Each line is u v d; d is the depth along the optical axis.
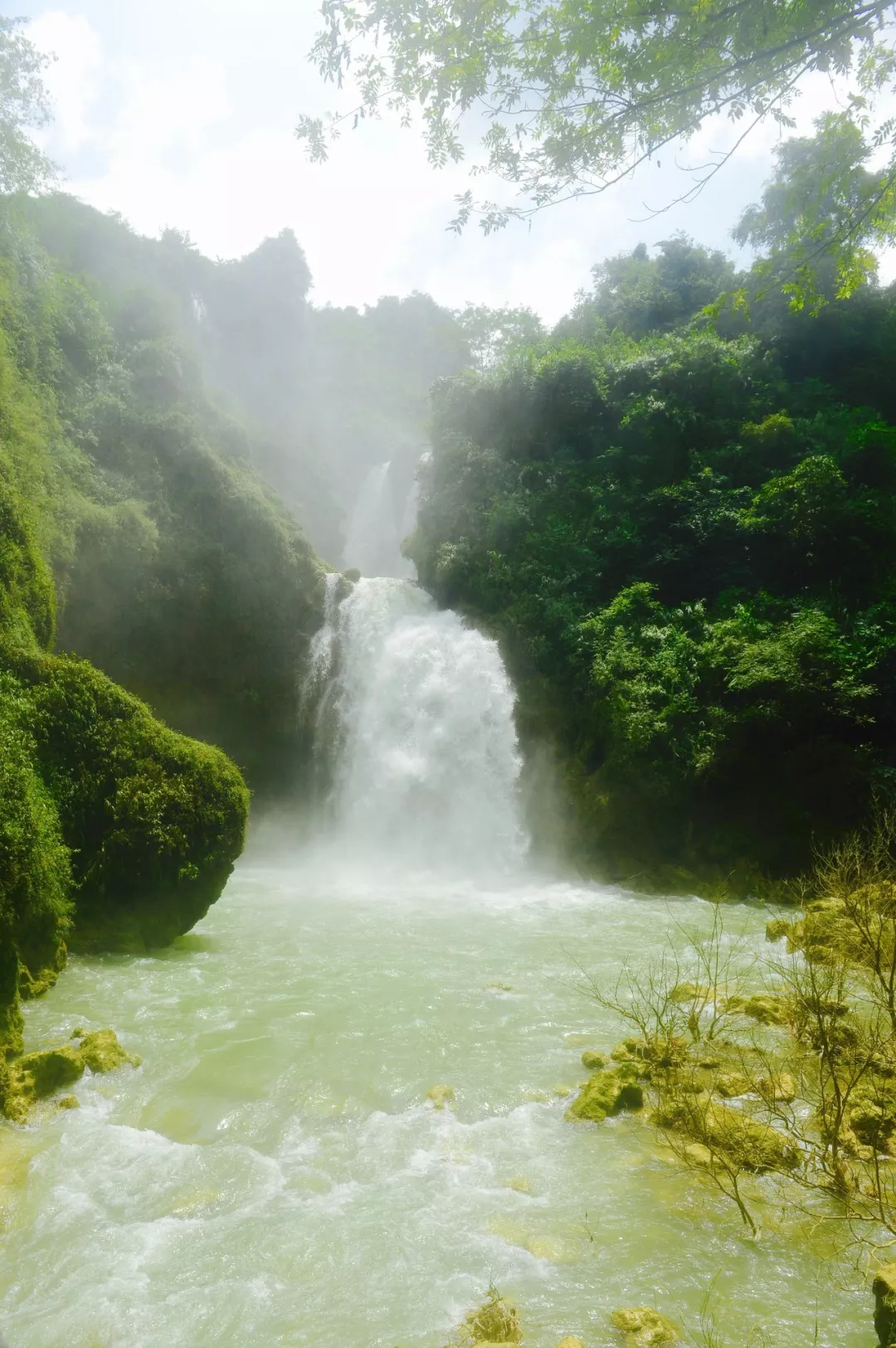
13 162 21.97
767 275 7.20
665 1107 6.66
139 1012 9.13
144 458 22.38
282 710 22.81
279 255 41.97
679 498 24.09
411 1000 9.70
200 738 22.05
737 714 18.11
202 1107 6.97
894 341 30.91
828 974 7.57
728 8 5.13
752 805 18.33
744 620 20.00
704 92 5.53
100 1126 6.59
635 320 34.88
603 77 5.57
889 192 6.36
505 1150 6.30
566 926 14.05
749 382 28.08
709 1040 7.95
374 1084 7.42
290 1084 7.36
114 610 20.14
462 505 25.70
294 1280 4.81
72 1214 5.45
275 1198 5.68
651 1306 4.53
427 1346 4.25
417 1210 5.50
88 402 22.31
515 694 21.22
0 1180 5.81
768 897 16.77
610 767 18.92
